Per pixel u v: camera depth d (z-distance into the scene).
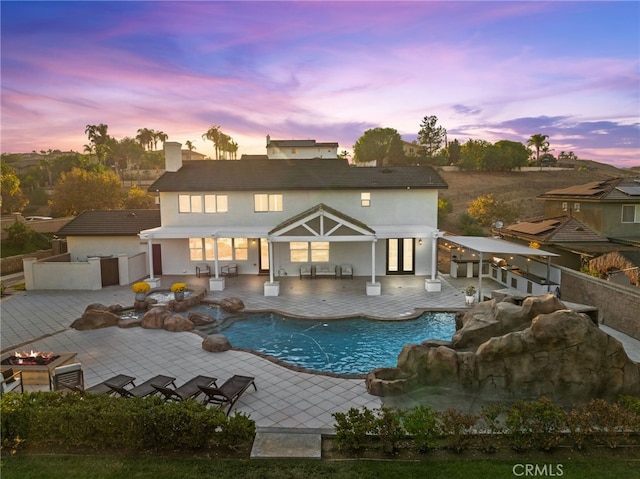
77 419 7.63
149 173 117.44
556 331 9.73
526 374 10.02
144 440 7.58
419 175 28.23
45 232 45.16
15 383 10.83
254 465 7.19
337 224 22.38
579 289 18.41
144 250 28.17
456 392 10.62
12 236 37.06
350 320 18.33
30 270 24.27
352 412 8.05
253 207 27.16
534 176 98.31
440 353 10.87
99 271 24.47
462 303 20.52
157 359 13.62
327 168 29.69
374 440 7.98
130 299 22.00
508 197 80.69
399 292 22.78
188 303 20.31
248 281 25.86
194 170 29.50
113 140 115.50
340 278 26.44
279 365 13.08
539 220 31.23
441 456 7.44
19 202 54.69
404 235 23.19
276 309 19.64
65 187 52.03
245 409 10.11
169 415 7.60
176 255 28.03
